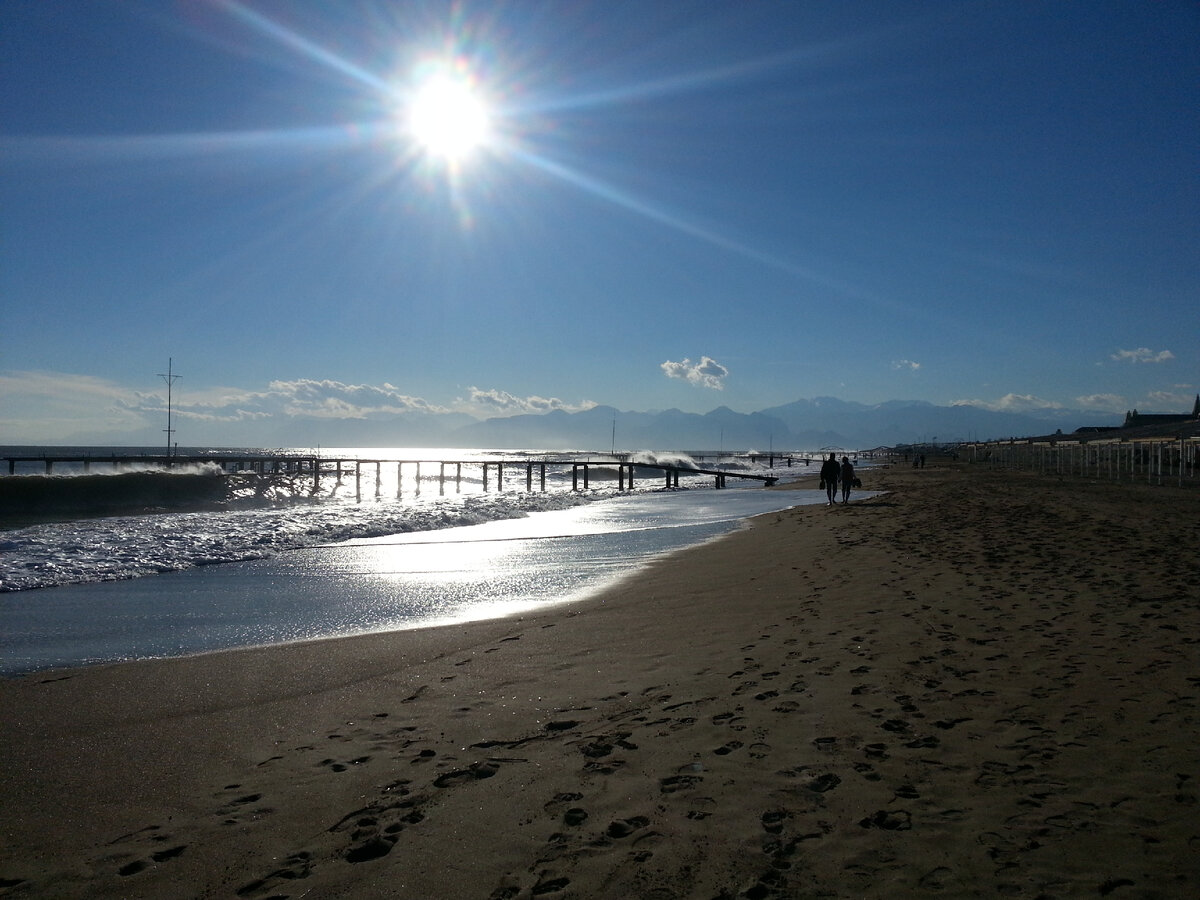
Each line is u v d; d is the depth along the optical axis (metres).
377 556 15.12
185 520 22.27
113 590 11.17
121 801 3.96
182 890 3.07
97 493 36.31
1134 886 2.76
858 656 6.05
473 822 3.56
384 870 3.17
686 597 9.58
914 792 3.62
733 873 2.99
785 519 20.70
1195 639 6.05
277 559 14.70
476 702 5.49
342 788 4.04
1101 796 3.48
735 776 3.90
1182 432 78.75
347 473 72.50
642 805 3.64
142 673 6.53
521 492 48.91
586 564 13.70
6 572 12.33
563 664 6.46
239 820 3.70
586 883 2.98
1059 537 12.60
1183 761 3.80
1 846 3.49
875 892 2.81
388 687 6.01
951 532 14.02
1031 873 2.88
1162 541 11.80
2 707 5.58
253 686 6.11
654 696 5.37
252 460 69.12
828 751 4.16
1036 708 4.67
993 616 7.17
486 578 12.19
